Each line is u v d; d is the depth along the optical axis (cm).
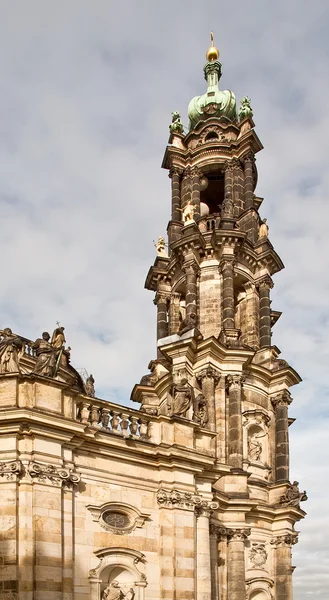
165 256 5631
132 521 3127
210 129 5888
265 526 4662
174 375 4616
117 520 3088
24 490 2714
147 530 3164
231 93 6116
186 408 3512
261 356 5144
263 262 5362
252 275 5369
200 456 3372
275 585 4566
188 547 3219
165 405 4862
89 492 3009
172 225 5628
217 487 4381
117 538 3041
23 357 3678
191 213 5353
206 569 3297
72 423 2869
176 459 3291
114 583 2977
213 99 6066
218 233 5131
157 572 3139
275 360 5122
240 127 5872
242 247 5238
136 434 3291
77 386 3250
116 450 3142
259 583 4478
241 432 4631
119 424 3250
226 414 4653
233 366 4750
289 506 4656
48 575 2650
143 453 3225
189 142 5941
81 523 2934
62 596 2683
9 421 2733
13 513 2656
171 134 5997
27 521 2681
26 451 2764
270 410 5022
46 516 2712
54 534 2717
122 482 3150
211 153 5788
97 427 3089
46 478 2759
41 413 2780
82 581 2864
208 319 5097
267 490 4791
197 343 4669
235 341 4831
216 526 4250
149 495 3234
